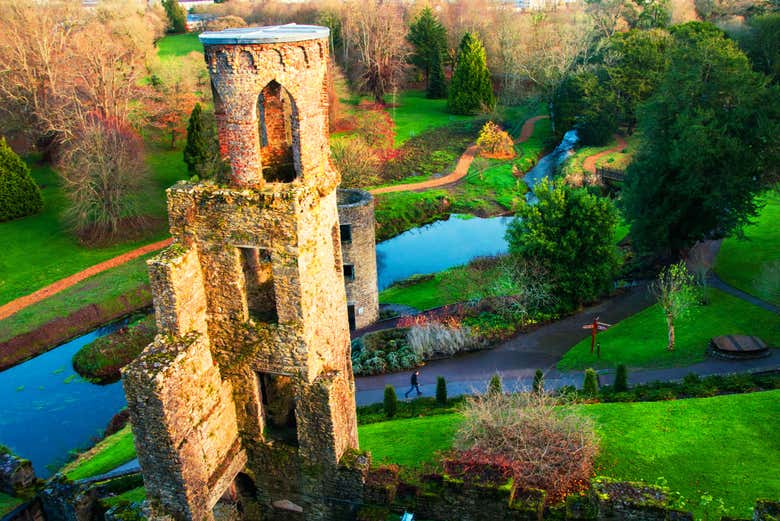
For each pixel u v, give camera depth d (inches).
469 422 1173.1
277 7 5511.8
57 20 3476.9
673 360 1630.2
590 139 3663.9
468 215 3120.1
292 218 816.3
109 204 2797.7
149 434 829.2
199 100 3809.1
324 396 890.1
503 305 1962.4
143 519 886.4
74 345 2191.2
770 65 3240.7
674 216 2101.4
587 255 1962.4
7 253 2647.6
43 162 3474.4
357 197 1971.0
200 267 882.1
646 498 866.8
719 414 1262.3
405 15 5698.8
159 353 832.9
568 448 1069.8
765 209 2534.5
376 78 4697.3
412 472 1119.0
